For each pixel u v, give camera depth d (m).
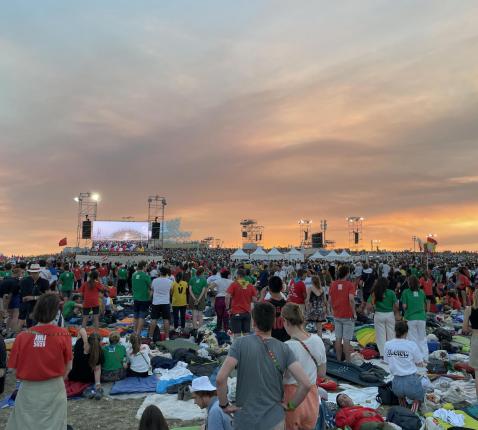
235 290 10.02
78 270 24.58
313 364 4.20
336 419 5.42
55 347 4.25
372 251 96.62
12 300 11.25
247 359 3.42
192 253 82.06
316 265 34.00
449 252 115.69
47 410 4.18
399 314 9.89
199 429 5.53
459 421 5.61
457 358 9.19
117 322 14.98
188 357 8.98
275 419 3.31
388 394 6.60
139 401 6.94
